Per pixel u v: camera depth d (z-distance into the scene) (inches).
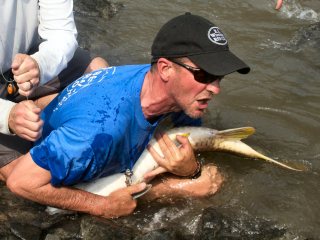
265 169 69.7
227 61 52.7
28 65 55.5
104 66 76.0
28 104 52.6
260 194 66.3
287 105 82.6
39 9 65.9
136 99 55.9
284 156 72.7
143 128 57.9
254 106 81.9
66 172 55.2
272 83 87.2
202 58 52.4
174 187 65.4
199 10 108.0
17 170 56.8
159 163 63.4
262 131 77.1
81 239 58.9
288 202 65.4
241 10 108.3
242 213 63.4
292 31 102.7
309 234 61.4
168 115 62.3
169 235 59.6
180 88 54.1
